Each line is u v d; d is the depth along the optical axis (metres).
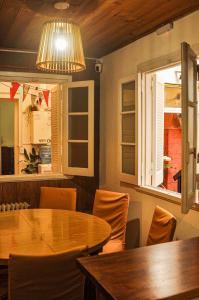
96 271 1.44
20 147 6.47
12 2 2.73
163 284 1.32
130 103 4.02
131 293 1.25
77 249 1.85
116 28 3.45
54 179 4.48
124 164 4.16
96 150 4.79
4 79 4.24
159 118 3.97
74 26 2.58
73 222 2.89
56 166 4.86
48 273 1.80
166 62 3.33
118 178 4.27
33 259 1.75
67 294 1.88
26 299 1.80
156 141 3.86
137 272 1.43
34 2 2.73
